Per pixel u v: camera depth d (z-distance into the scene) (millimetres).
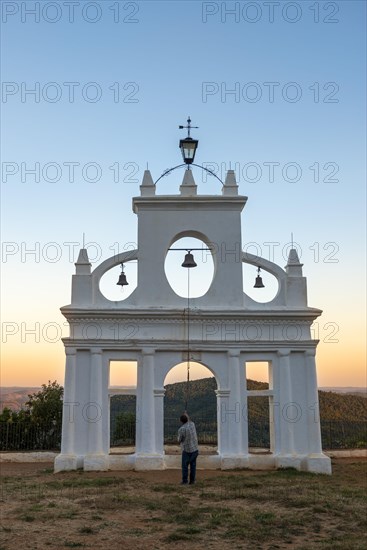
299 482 20297
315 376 24016
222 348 23844
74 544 12375
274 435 23703
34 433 29906
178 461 23281
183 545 12484
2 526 13906
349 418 35688
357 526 14227
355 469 24328
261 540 12938
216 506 16297
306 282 24891
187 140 25297
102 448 23094
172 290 24438
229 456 23141
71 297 24297
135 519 14742
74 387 23391
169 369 23766
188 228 24891
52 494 18016
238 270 24703
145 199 24828
